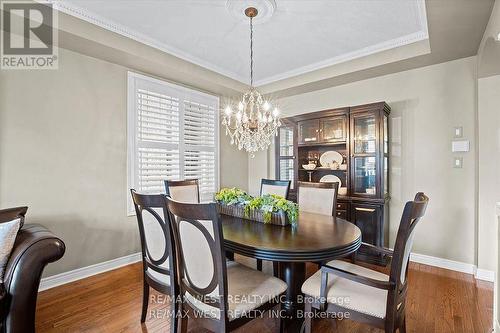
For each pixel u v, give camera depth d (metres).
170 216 1.62
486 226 2.71
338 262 1.97
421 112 3.21
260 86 4.36
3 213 1.98
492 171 2.70
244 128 2.75
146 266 1.97
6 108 2.35
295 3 2.24
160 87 3.59
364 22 2.55
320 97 4.11
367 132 3.35
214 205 1.31
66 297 2.37
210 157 4.34
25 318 1.59
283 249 1.53
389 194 3.43
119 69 3.15
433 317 2.04
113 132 3.09
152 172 3.50
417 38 2.80
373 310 1.41
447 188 3.04
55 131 2.63
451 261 3.01
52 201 2.61
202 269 1.43
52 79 2.61
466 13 2.11
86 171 2.86
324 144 3.72
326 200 2.73
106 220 3.02
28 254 1.62
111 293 2.45
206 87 4.09
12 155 2.38
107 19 2.51
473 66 2.88
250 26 2.63
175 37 2.88
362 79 3.64
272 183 3.23
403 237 1.34
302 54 3.30
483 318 2.02
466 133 2.92
